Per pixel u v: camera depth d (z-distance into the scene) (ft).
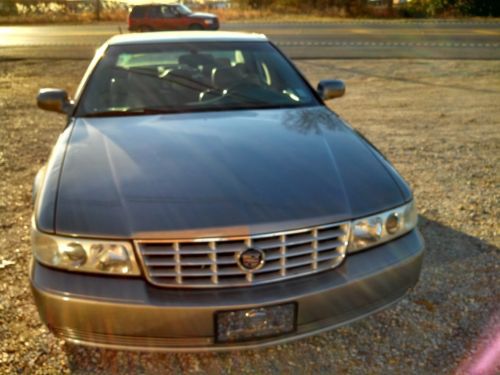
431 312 8.52
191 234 6.02
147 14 65.57
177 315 5.98
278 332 6.33
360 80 34.63
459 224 11.87
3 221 11.94
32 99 28.48
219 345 6.23
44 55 47.19
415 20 88.89
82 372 7.10
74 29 77.46
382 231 6.86
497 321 8.26
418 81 34.22
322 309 6.41
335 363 7.36
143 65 11.22
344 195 6.81
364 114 24.81
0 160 16.87
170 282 6.09
